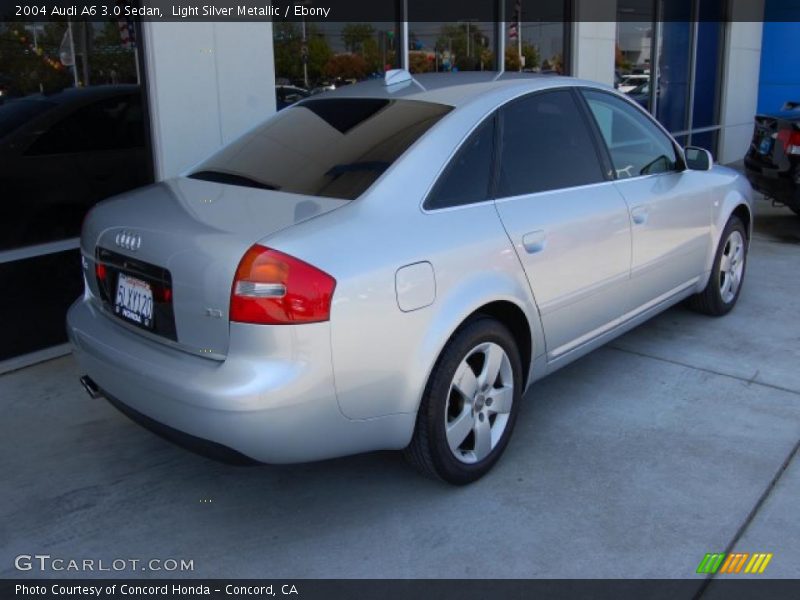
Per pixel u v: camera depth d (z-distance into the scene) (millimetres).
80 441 3725
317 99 3826
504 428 3391
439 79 3828
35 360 4660
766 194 7879
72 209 4809
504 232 3225
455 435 3148
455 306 2969
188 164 5227
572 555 2863
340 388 2670
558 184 3643
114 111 4898
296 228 2684
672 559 2834
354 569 2809
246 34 5414
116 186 5004
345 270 2646
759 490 3260
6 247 4531
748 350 4824
